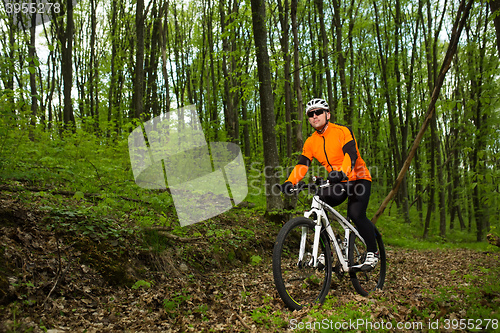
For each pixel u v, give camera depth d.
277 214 6.88
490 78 7.36
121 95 16.19
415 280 4.34
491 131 5.27
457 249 10.49
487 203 4.40
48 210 3.74
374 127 18.36
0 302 2.34
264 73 7.08
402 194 16.25
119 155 6.59
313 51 14.64
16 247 2.96
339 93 16.70
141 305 2.92
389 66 15.31
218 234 4.93
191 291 3.42
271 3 10.59
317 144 3.18
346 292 3.35
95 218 3.91
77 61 17.25
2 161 4.40
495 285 2.92
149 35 16.11
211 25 15.37
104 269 3.30
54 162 5.42
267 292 3.42
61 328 2.30
